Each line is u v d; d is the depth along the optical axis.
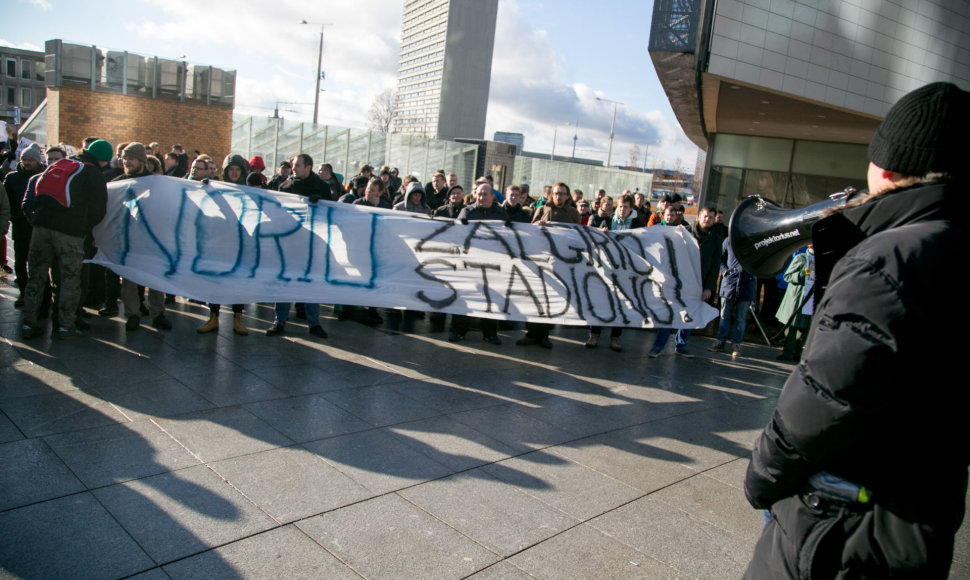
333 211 6.88
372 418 4.93
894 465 1.47
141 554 2.96
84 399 4.69
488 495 3.89
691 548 3.54
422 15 124.06
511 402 5.65
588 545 3.46
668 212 10.73
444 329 8.24
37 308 5.99
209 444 4.17
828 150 18.78
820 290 1.77
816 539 1.56
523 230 7.27
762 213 2.40
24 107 63.97
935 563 1.46
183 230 6.57
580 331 9.23
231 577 2.87
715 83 11.98
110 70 16.69
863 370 1.36
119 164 7.86
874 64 12.68
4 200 6.65
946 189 1.49
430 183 11.04
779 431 1.56
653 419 5.62
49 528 3.09
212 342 6.52
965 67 14.23
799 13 11.52
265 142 19.53
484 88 108.38
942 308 1.37
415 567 3.08
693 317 7.74
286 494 3.64
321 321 7.99
